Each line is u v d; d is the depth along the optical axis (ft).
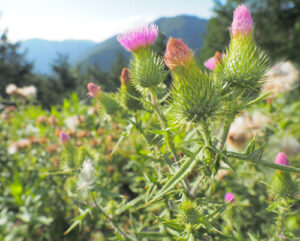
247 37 0.53
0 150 1.63
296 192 0.63
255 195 1.04
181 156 0.64
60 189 1.37
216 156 0.46
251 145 0.47
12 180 1.50
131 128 0.70
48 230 1.31
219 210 0.53
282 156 0.63
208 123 0.50
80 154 0.78
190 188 0.59
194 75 0.51
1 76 13.17
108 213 0.71
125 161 1.58
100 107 0.90
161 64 0.66
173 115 0.53
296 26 6.71
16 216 1.26
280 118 1.22
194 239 0.49
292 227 0.72
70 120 1.66
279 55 6.47
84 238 1.27
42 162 1.46
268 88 1.29
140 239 0.73
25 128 1.94
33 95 2.33
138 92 0.75
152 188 0.64
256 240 0.66
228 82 0.52
